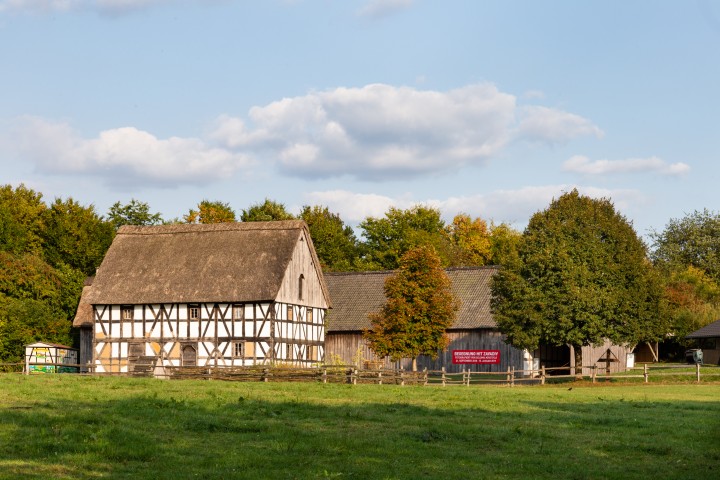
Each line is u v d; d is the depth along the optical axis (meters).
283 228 61.03
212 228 62.09
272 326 57.00
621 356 68.06
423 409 30.09
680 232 125.19
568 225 55.34
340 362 63.16
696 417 29.95
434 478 18.72
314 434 23.78
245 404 29.75
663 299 55.81
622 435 25.30
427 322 53.41
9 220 82.38
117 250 62.50
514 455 21.84
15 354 65.19
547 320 53.72
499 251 110.38
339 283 74.19
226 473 18.61
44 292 69.88
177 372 47.28
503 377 62.03
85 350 64.81
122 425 24.06
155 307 59.22
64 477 17.92
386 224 101.12
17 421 24.23
